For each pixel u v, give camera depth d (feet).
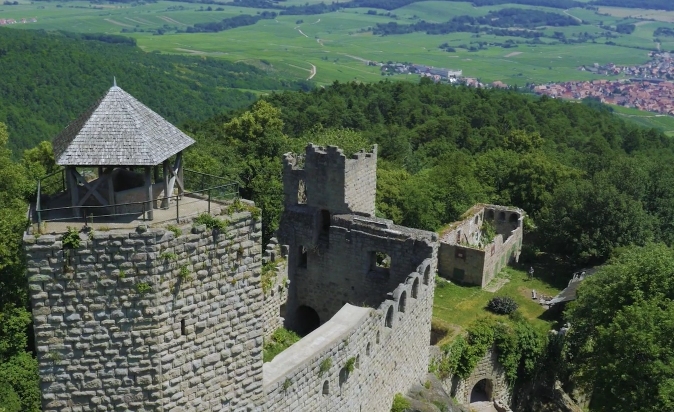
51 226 61.67
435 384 128.98
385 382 111.24
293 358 85.81
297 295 141.49
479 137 376.89
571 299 187.52
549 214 243.60
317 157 134.00
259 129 296.71
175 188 69.97
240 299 70.18
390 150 334.24
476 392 159.33
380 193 237.66
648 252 149.48
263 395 76.64
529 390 160.76
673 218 249.75
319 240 136.36
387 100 425.69
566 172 279.08
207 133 317.63
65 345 62.85
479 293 201.36
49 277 60.49
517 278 222.28
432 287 126.93
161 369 65.92
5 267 128.06
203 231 64.90
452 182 264.72
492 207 252.21
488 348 151.64
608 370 130.21
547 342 162.61
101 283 61.67
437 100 442.91
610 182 246.27
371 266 132.05
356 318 99.50
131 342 64.08
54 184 87.20
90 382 64.54
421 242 123.03
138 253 61.62
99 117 63.05
